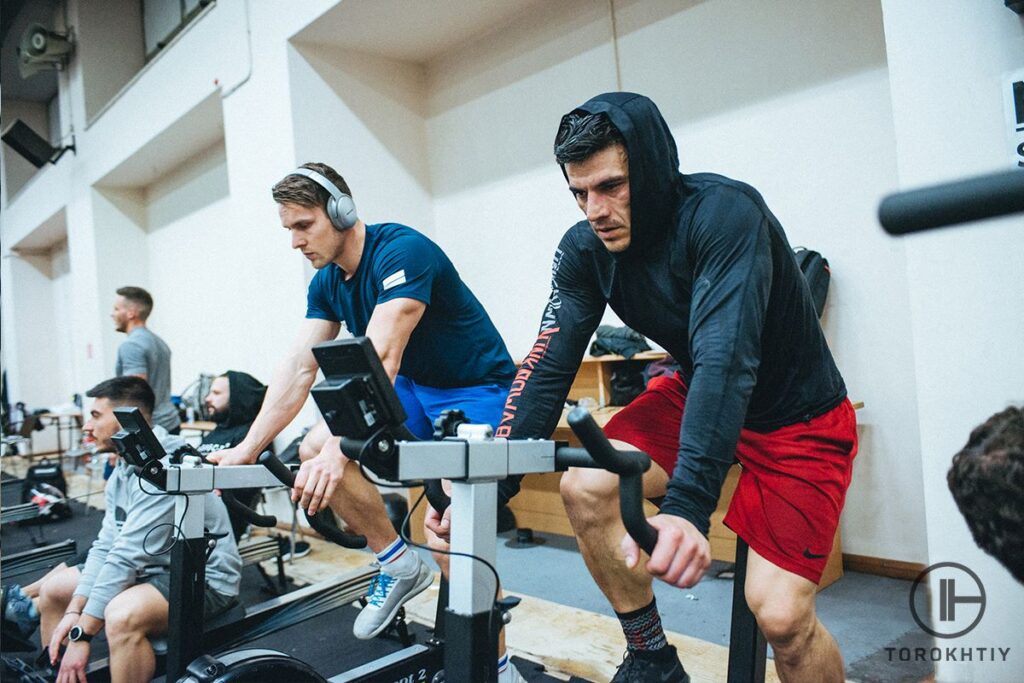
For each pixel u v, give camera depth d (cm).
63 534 444
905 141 170
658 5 322
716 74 302
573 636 211
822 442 121
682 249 116
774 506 118
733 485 272
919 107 167
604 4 343
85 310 708
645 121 111
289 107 390
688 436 95
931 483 162
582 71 355
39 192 816
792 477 118
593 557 141
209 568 202
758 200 112
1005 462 116
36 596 253
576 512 140
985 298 155
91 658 237
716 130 303
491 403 182
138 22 699
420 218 434
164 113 532
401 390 189
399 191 426
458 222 425
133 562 190
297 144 389
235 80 436
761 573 116
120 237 695
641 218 115
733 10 295
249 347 427
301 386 190
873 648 193
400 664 156
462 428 102
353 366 90
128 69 693
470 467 96
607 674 184
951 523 159
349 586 216
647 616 142
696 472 93
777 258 112
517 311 394
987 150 158
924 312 163
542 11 371
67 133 720
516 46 385
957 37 162
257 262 419
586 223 137
